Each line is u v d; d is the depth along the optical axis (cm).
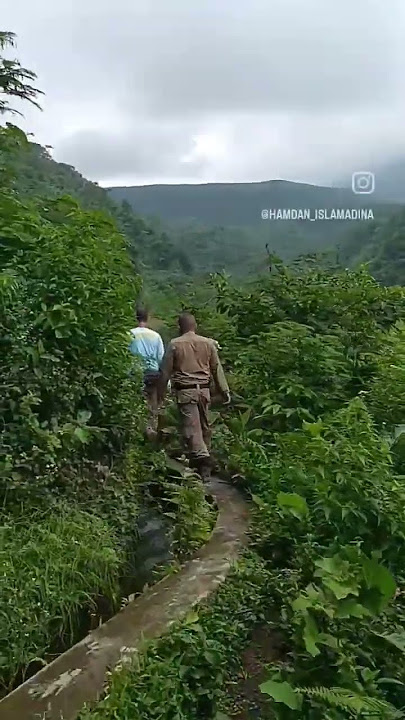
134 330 811
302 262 1141
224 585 470
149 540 575
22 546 468
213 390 749
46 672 382
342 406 815
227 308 1060
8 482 507
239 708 386
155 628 423
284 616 429
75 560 474
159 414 778
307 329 908
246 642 428
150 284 1219
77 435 553
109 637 415
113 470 615
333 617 398
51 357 565
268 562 506
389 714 353
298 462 569
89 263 628
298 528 512
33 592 436
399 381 790
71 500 556
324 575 425
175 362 729
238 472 716
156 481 656
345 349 930
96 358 622
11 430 530
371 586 417
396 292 1078
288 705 357
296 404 813
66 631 444
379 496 491
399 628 418
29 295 590
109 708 346
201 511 591
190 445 714
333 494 496
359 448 510
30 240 632
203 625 413
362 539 486
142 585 517
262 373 869
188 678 372
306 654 392
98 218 720
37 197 774
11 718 346
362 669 386
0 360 553
